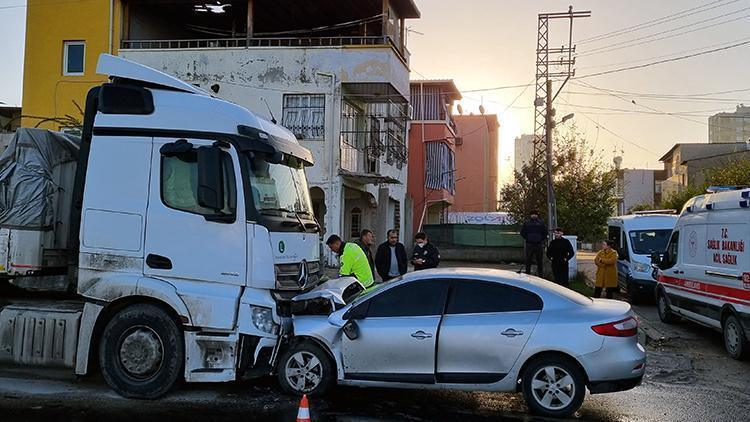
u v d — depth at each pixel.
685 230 11.82
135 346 6.80
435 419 6.37
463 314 6.71
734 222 9.69
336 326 6.98
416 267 11.98
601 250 15.90
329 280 8.51
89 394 6.98
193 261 6.75
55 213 7.52
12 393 6.96
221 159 6.72
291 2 22.66
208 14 23.69
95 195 6.95
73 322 7.07
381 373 6.77
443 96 34.28
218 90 20.09
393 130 25.38
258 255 6.70
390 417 6.40
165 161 6.88
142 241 6.82
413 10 24.97
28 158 7.36
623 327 6.45
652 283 15.52
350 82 19.61
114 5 21.36
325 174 19.56
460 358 6.58
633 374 6.37
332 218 19.47
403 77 21.47
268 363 7.00
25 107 21.67
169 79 7.20
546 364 6.46
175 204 6.82
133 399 6.80
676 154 63.19
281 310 6.99
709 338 11.46
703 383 8.38
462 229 31.14
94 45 21.36
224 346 6.63
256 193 6.88
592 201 28.52
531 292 6.71
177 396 7.00
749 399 7.49
